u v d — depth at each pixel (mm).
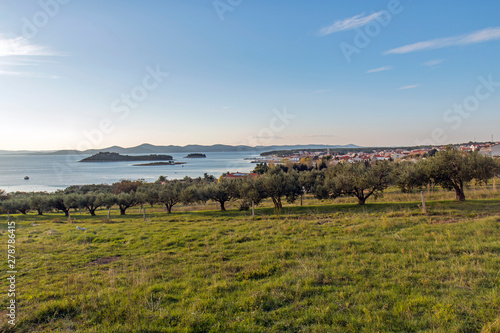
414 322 5312
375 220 15797
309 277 7672
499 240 9875
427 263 8211
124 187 77188
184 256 10875
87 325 5957
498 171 20875
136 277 8602
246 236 13758
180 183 48438
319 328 5297
